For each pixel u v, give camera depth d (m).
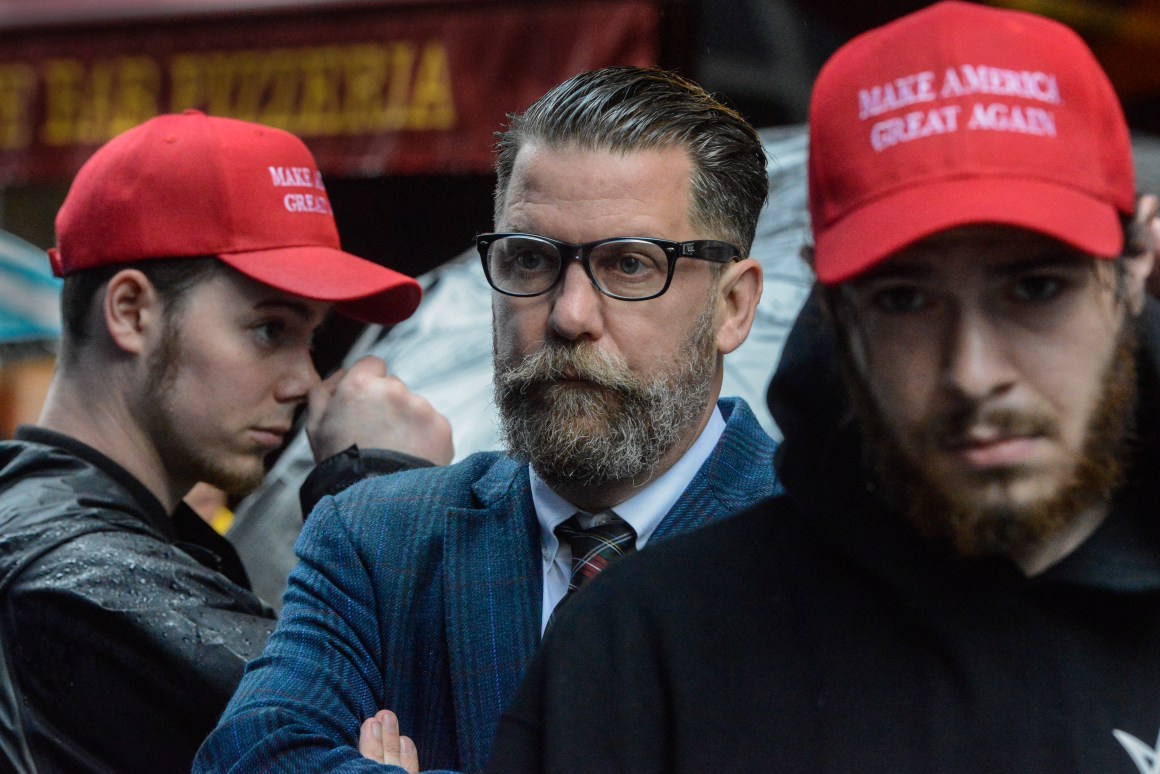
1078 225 2.28
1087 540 2.43
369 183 10.09
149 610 4.08
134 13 9.80
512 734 2.59
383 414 4.63
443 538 3.69
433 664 3.57
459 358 5.88
